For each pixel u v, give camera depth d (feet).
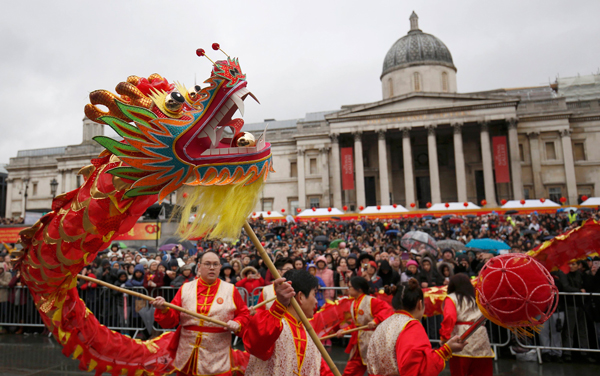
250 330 10.14
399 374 10.66
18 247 77.71
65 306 10.77
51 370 25.02
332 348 29.78
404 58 182.39
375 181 175.94
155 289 31.63
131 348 12.80
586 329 26.08
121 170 8.46
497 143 150.61
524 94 203.31
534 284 8.87
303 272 11.77
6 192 243.40
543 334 26.73
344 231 103.81
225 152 8.82
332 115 165.99
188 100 9.26
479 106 152.87
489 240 44.60
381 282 29.58
